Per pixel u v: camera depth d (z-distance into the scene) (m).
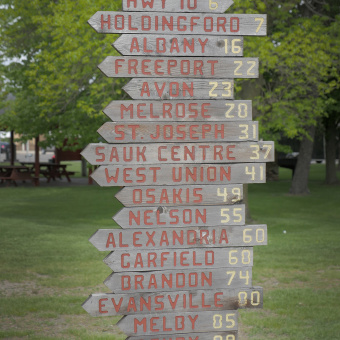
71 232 15.04
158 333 4.50
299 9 23.34
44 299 8.23
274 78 19.05
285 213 20.62
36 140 30.92
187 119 4.58
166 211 4.52
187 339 4.54
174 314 4.52
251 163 4.62
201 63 4.60
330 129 31.50
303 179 26.80
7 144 57.34
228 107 4.61
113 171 4.49
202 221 4.56
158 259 4.51
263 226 4.61
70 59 15.04
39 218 18.38
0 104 26.30
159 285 4.51
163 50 4.55
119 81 15.93
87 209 20.84
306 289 8.94
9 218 18.06
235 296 4.59
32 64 16.75
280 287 9.13
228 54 4.62
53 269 10.19
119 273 4.47
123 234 4.48
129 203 4.50
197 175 4.57
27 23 22.28
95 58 15.66
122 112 4.51
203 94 4.60
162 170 4.54
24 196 25.41
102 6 14.71
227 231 4.58
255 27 4.66
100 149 4.48
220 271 4.57
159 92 4.55
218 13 4.61
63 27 15.00
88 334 6.74
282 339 6.63
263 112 16.77
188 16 4.58
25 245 12.77
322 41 17.08
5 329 6.91
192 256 4.55
